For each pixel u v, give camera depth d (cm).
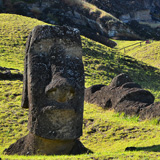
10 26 5078
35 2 8062
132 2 11725
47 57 1180
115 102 2152
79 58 1215
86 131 1691
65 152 1191
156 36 10038
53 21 7819
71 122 1141
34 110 1155
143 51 6862
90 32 8312
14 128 1709
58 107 1110
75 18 8556
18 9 7619
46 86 1144
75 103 1144
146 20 11438
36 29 1203
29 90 1182
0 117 1827
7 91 2416
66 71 1162
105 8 10919
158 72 5119
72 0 9300
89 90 2555
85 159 1001
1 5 7600
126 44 8125
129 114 1956
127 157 1023
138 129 1647
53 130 1127
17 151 1253
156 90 4062
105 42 8106
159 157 1023
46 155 1159
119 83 2325
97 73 4106
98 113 2105
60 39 1191
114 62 4888
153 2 12569
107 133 1647
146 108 1883
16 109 2020
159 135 1522
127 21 10862
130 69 4794
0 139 1555
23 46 4434
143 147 1286
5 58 3734
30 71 1176
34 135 1191
